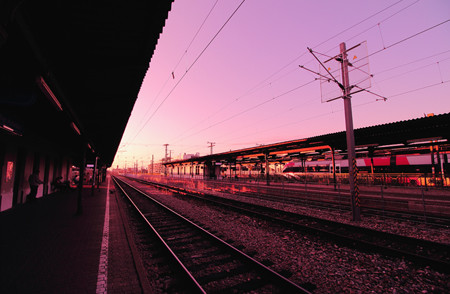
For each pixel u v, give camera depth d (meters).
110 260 4.54
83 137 9.79
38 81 4.12
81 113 8.23
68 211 9.69
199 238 6.48
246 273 4.32
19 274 3.83
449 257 5.23
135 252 4.87
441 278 4.23
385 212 9.92
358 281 4.07
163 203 14.09
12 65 3.88
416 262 4.85
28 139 11.77
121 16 3.52
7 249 5.00
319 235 6.82
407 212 9.80
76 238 5.83
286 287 3.76
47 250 4.96
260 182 29.64
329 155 29.11
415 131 13.91
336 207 11.60
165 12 3.48
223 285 3.90
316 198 13.45
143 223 8.28
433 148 20.38
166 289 3.73
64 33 3.66
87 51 4.30
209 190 24.52
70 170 26.72
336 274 4.34
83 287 3.45
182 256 5.18
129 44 4.25
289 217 9.54
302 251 5.57
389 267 4.69
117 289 3.44
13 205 10.98
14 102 3.95
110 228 6.94
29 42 3.32
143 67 4.96
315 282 4.05
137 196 17.83
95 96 6.57
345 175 20.56
